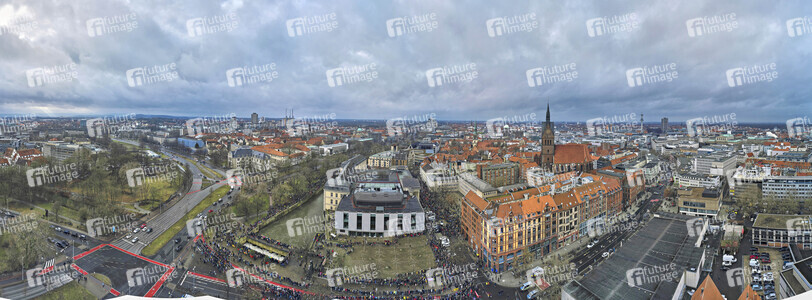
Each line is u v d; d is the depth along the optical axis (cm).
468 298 13850
